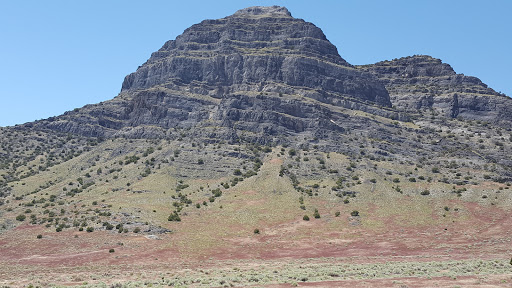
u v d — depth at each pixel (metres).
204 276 74.12
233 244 112.25
